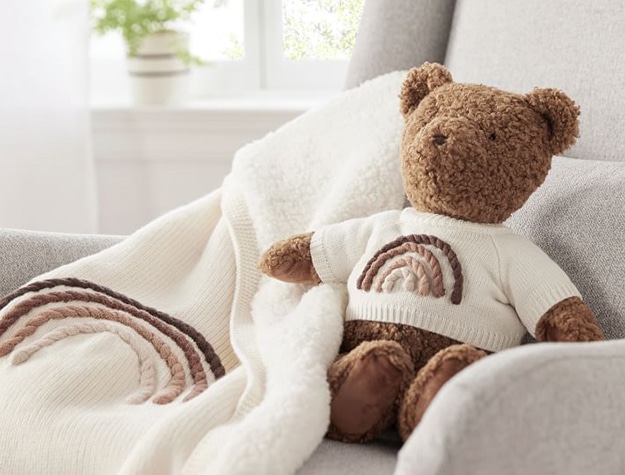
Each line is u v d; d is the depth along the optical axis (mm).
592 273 1003
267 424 880
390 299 993
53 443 1007
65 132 1906
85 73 1897
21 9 1857
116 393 1081
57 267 1285
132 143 2021
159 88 2012
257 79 2156
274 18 2127
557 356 719
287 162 1327
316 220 1239
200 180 2033
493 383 677
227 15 2135
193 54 2150
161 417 995
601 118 1187
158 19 2010
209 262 1284
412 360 970
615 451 736
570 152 1227
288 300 1172
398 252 1021
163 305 1259
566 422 706
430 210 1043
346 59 2127
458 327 972
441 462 652
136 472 934
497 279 999
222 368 1153
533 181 1021
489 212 1017
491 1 1362
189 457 945
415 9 1468
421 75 1103
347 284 1094
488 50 1344
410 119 1073
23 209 1921
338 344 1021
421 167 1007
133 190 2059
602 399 728
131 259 1276
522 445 682
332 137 1330
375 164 1243
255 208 1274
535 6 1291
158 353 1133
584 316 956
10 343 1108
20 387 1052
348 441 938
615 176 1056
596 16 1211
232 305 1245
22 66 1875
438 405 674
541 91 1023
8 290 1249
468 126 997
